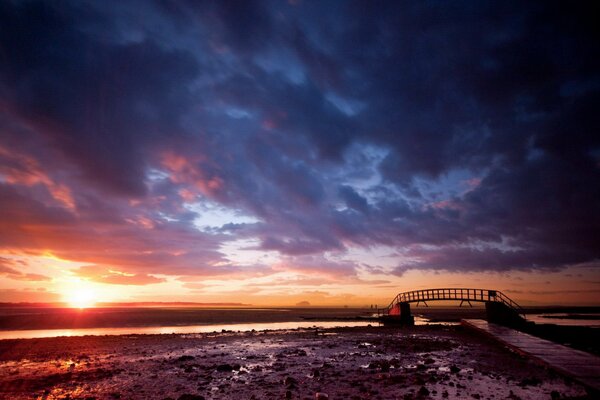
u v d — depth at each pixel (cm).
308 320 6134
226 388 961
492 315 3064
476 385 930
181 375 1152
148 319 5862
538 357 1212
